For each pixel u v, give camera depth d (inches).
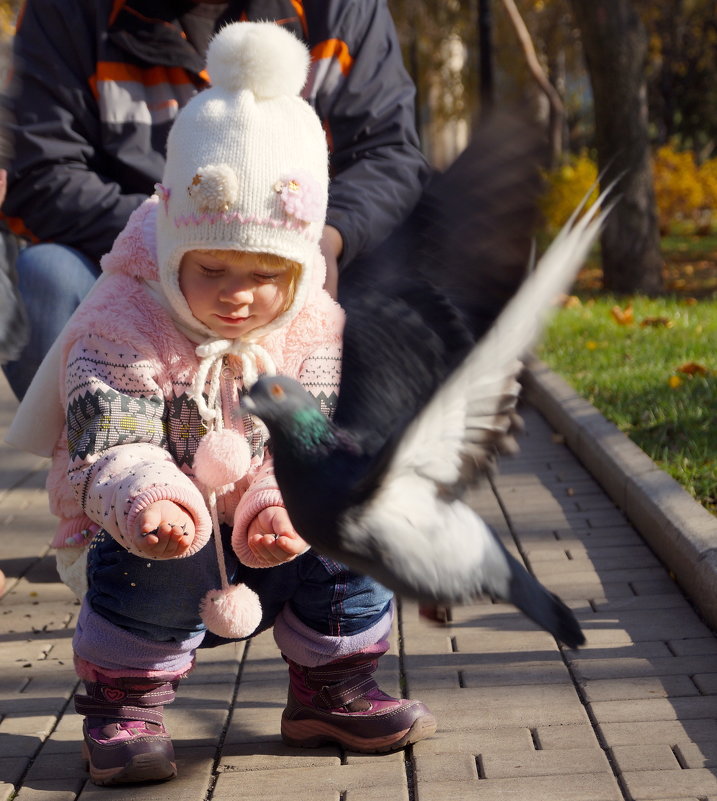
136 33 196.9
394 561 102.7
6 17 900.6
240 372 142.6
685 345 420.5
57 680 173.5
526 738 146.6
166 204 133.3
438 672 169.8
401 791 135.1
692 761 137.6
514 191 100.8
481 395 97.7
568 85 1419.8
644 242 642.8
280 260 133.3
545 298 92.1
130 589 137.1
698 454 263.0
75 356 139.3
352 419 111.7
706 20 1571.1
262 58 132.4
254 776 141.3
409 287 111.7
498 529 241.9
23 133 200.1
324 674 145.6
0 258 161.6
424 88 1190.9
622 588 202.8
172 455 141.0
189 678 172.9
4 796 137.9
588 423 300.8
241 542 134.3
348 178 192.2
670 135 1713.8
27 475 321.1
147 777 138.5
